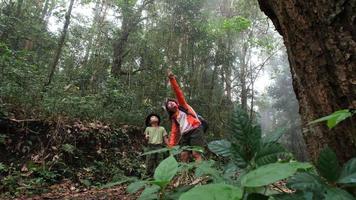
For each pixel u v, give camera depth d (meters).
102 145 9.20
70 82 11.74
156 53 16.17
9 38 10.69
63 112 8.88
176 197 1.39
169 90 15.25
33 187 6.18
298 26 1.81
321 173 1.15
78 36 14.34
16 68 8.75
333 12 1.61
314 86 1.75
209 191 0.89
